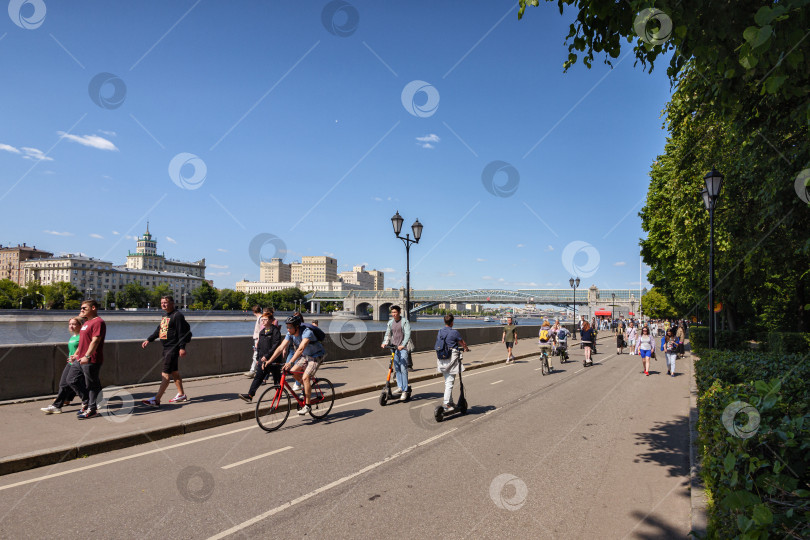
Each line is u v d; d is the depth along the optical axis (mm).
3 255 144000
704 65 4391
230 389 10641
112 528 4055
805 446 2404
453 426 7945
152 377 11070
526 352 23938
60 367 9391
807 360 6938
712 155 16016
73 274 128875
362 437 7180
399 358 10289
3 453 5750
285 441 6945
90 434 6664
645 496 4863
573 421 8383
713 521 2684
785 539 1867
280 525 4137
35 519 4227
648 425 8094
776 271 14750
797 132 7699
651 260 36344
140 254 169250
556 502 4684
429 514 4379
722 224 16094
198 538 3891
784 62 3354
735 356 8344
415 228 18391
